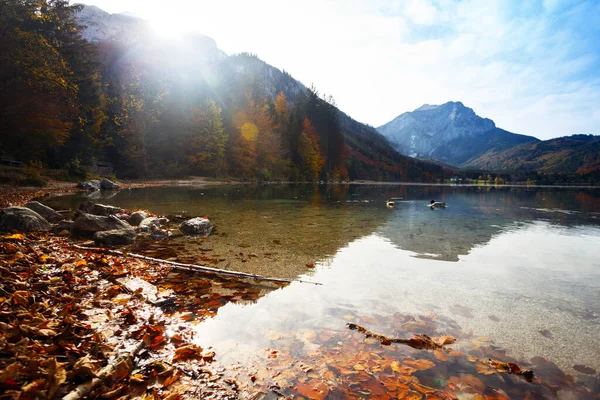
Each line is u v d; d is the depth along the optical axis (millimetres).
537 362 2754
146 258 5648
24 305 3086
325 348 2867
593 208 17656
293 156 69750
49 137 25891
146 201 16578
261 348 2855
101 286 4141
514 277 5109
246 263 5711
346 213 13742
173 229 8898
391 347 2908
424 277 5043
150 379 2357
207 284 4555
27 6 20641
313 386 2338
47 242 6266
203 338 3018
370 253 6559
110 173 37969
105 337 2852
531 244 7656
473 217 12914
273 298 4074
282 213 13250
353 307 3824
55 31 28547
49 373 2100
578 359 2812
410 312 3709
